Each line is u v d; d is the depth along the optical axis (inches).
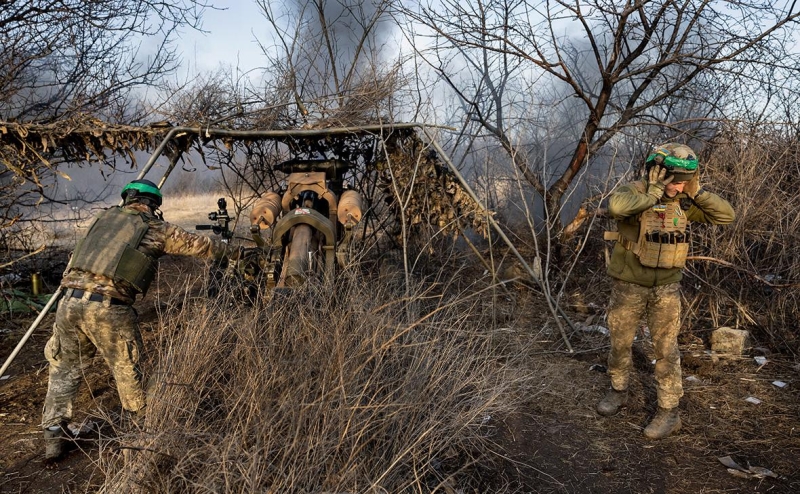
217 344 130.4
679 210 146.0
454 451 128.1
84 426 151.9
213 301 143.6
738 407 167.2
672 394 151.6
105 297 130.9
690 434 153.8
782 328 213.5
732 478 134.5
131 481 105.0
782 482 132.0
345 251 199.9
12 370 196.4
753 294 226.5
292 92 246.5
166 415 113.7
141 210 143.1
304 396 107.1
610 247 278.4
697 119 253.9
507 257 303.6
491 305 227.6
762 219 218.1
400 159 235.3
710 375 188.1
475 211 226.5
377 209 278.2
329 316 134.6
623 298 153.8
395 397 125.1
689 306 221.6
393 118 228.2
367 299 144.3
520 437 152.8
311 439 100.3
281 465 97.5
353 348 125.5
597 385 182.7
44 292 276.8
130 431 120.7
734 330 205.5
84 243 134.6
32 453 143.6
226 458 96.0
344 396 107.0
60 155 217.6
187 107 216.8
